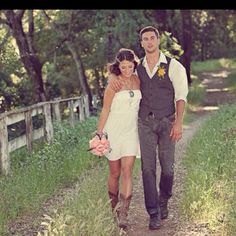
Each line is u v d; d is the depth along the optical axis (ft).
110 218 20.13
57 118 45.88
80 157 34.68
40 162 31.32
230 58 197.16
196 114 79.51
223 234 20.07
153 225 22.26
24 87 70.90
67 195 26.84
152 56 21.72
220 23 153.38
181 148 44.39
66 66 99.96
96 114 63.16
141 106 22.00
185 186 27.78
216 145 32.63
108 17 86.48
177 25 133.18
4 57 61.36
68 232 18.51
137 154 22.29
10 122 32.78
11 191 24.99
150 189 22.27
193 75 152.35
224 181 24.91
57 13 90.43
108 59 87.92
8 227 22.59
